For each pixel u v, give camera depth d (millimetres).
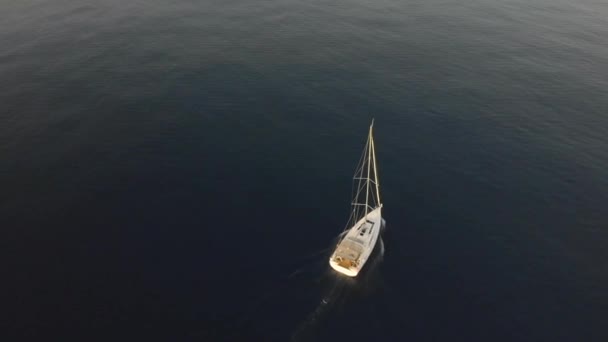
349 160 82375
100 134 85750
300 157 82625
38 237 62250
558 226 68750
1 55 112938
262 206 70250
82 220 65688
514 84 109438
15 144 81438
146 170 77000
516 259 62594
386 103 101000
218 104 97938
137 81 105188
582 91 106750
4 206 67375
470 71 115250
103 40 124875
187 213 68125
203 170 77875
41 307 52406
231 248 62062
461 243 64812
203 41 127312
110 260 59312
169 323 51344
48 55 114625
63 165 76938
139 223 65750
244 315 52656
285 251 61750
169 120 91375
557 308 55656
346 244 57250
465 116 96625
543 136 90312
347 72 113688
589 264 62250
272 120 93500
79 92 99250
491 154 84875
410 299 55656
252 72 111812
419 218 69125
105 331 50031
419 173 79500
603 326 53594
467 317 53906
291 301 54688
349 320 52688
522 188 76438
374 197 73188
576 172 80375
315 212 69375
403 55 123000
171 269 58375
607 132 91688
